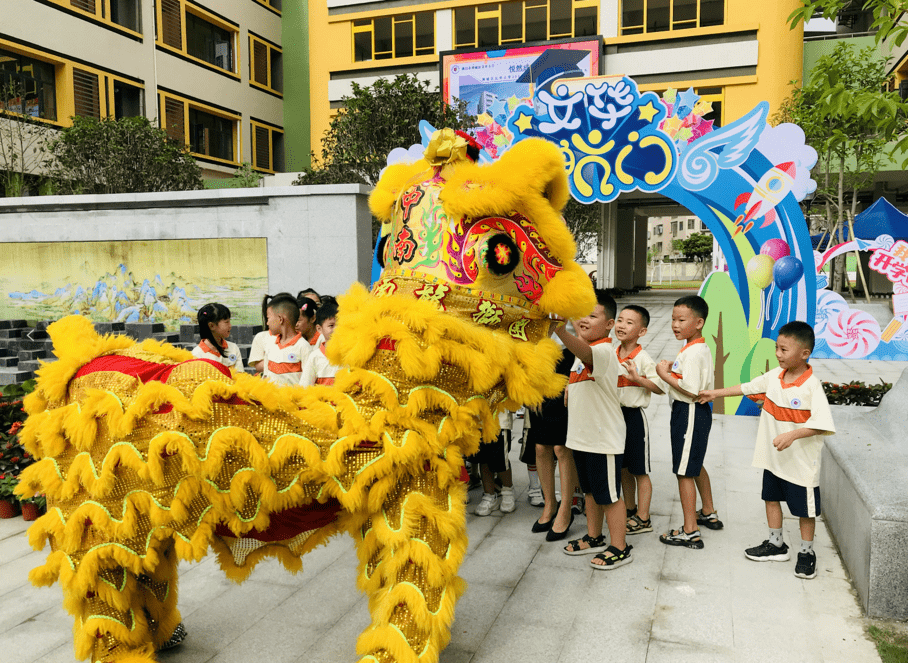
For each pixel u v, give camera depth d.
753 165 7.13
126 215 10.11
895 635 3.06
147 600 2.54
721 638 3.07
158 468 2.06
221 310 4.86
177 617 2.82
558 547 4.21
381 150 14.52
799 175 7.00
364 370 2.20
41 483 2.27
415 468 2.18
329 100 27.94
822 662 2.87
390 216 2.68
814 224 24.38
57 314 10.66
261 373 5.22
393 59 27.09
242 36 26.62
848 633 3.10
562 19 25.52
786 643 3.03
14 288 10.80
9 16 17.81
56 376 2.30
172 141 17.48
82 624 2.30
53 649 3.03
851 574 3.64
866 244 10.20
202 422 2.11
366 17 27.27
